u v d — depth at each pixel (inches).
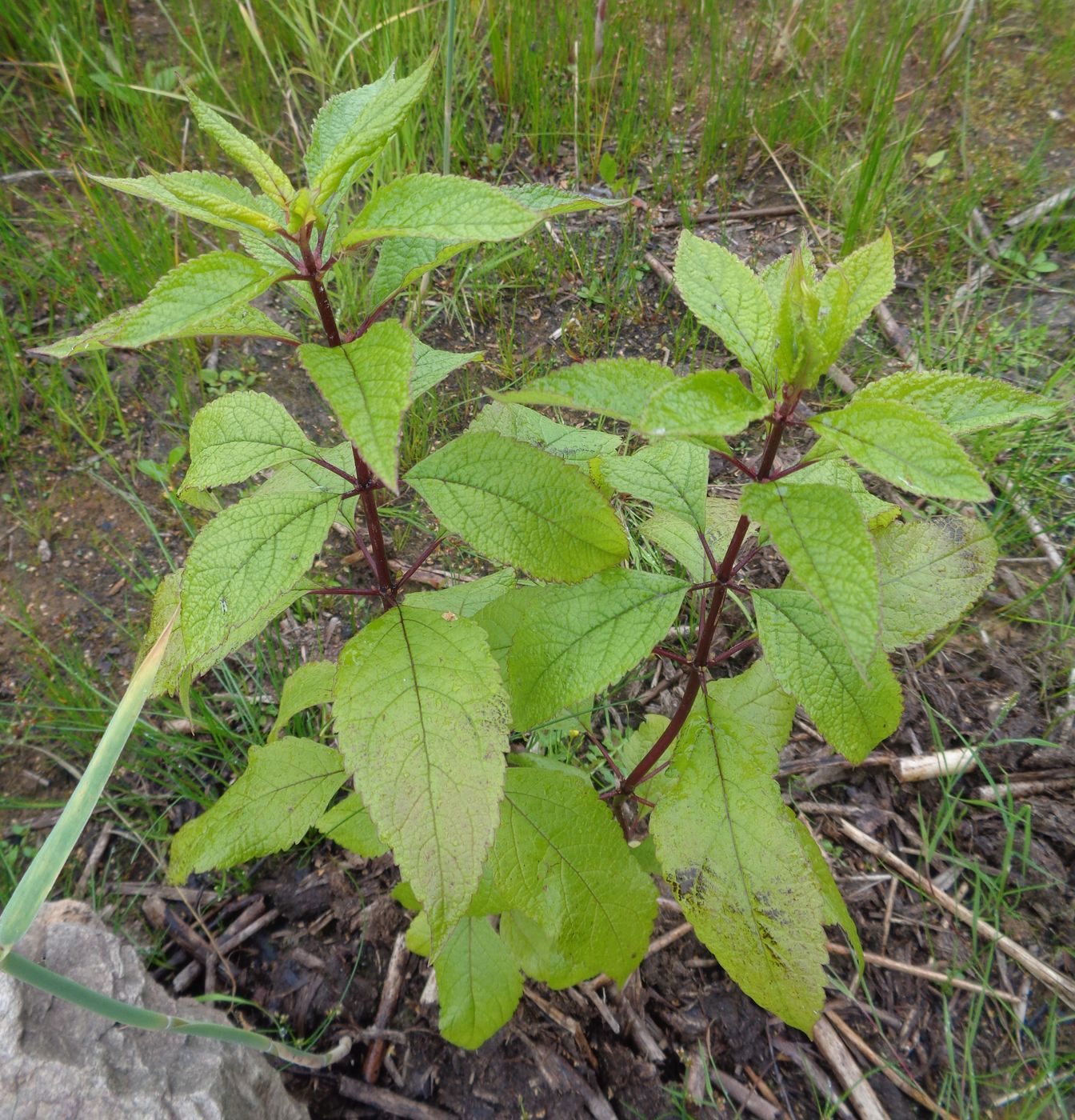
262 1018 21.8
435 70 39.0
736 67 45.3
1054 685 26.9
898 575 17.2
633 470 17.5
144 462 29.4
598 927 17.6
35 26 40.6
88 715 25.1
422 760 14.4
